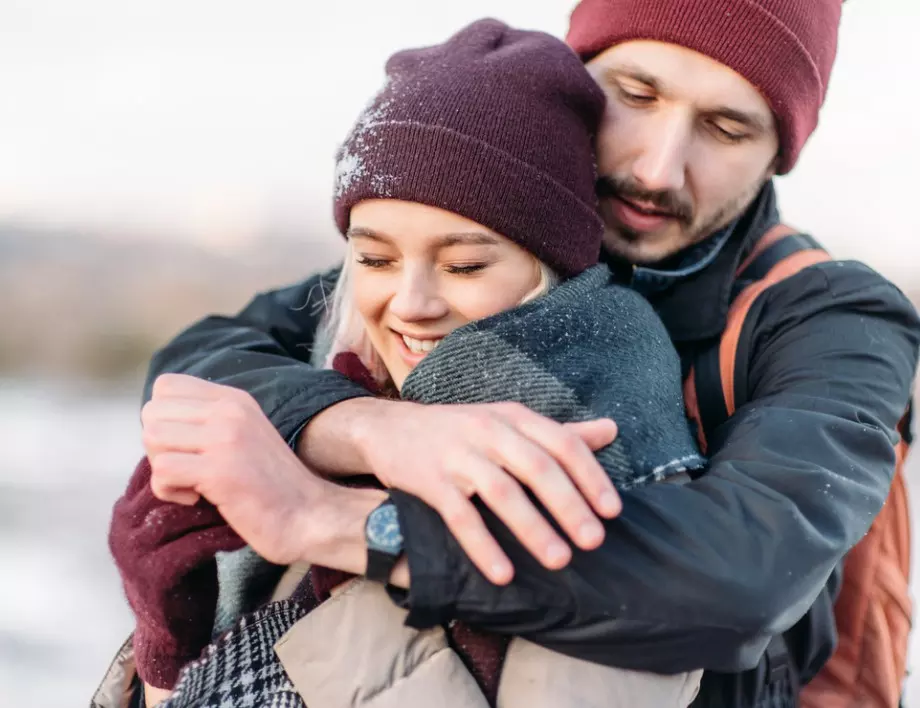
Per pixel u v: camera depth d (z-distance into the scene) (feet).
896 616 5.28
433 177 4.14
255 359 4.89
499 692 3.79
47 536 17.01
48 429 23.89
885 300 4.76
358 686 3.67
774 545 3.65
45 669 12.67
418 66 4.51
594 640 3.62
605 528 3.62
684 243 5.15
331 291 5.66
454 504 3.56
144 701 4.68
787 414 4.18
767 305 4.91
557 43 4.72
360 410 4.15
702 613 3.55
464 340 4.14
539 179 4.28
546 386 4.01
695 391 4.91
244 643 3.92
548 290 4.41
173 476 3.72
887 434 4.38
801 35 5.06
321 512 3.75
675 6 4.88
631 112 5.04
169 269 36.81
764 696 4.67
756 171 5.17
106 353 30.53
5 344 30.19
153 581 3.94
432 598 3.54
